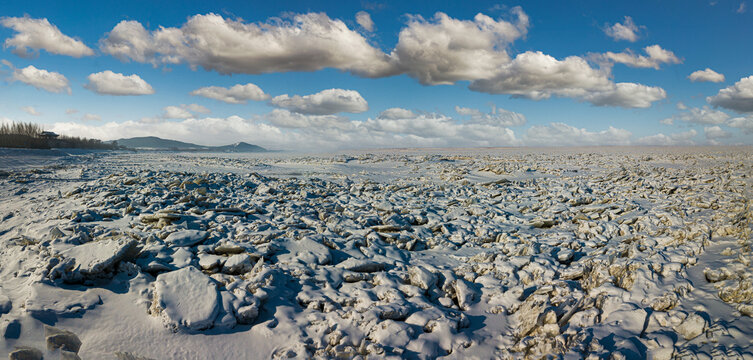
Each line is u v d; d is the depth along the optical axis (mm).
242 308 5082
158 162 34750
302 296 5734
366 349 4543
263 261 6883
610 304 5449
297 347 4578
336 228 9375
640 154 46812
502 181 19281
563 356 4344
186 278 5508
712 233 8047
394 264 7387
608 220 11086
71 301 5066
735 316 4727
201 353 4500
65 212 9812
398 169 29109
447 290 6199
